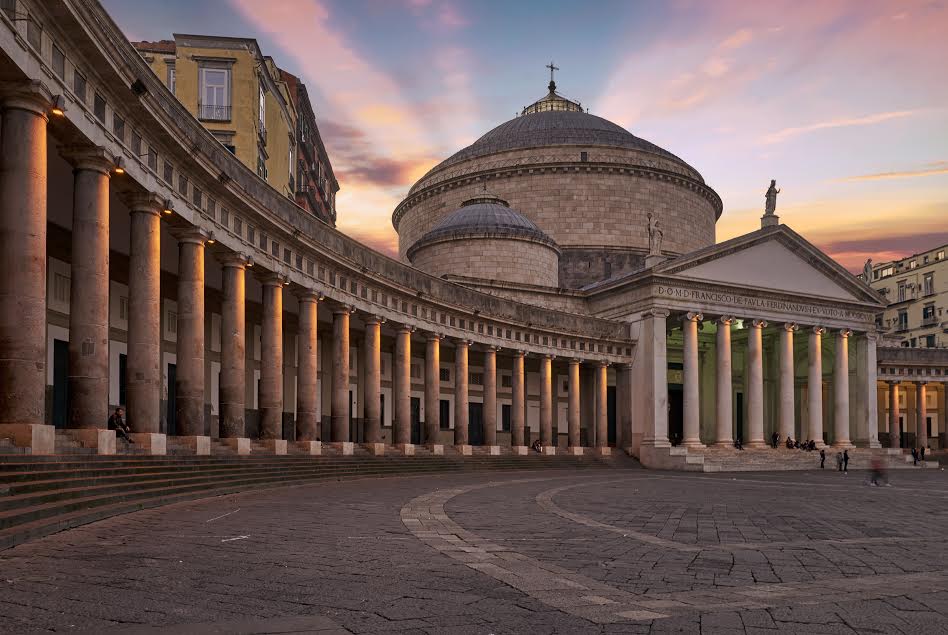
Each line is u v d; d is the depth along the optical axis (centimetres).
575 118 10044
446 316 5547
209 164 2966
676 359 7950
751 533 1894
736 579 1245
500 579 1183
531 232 7800
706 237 9619
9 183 1925
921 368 9094
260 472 3053
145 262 2619
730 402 7000
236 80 5244
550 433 6450
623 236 8912
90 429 2220
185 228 2962
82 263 2264
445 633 866
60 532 1490
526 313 6275
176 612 916
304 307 4062
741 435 8250
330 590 1066
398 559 1338
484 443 6184
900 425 10075
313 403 4041
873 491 3709
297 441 3997
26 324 1925
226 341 3309
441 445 5394
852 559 1488
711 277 7012
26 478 1639
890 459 7344
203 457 2802
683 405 7206
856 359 8050
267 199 3625
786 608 1027
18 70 1873
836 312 7694
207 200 3089
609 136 9362
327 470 3609
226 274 3334
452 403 6750
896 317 12212
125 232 3344
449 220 8100
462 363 5716
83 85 2212
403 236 10331
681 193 9269
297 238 3819
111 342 3562
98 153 2273
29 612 898
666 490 3516
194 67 5203
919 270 11769
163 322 3897
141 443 2550
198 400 2958
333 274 4331
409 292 5072
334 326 4450
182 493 2222
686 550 1566
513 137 9494
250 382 4675
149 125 2575
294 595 1028
